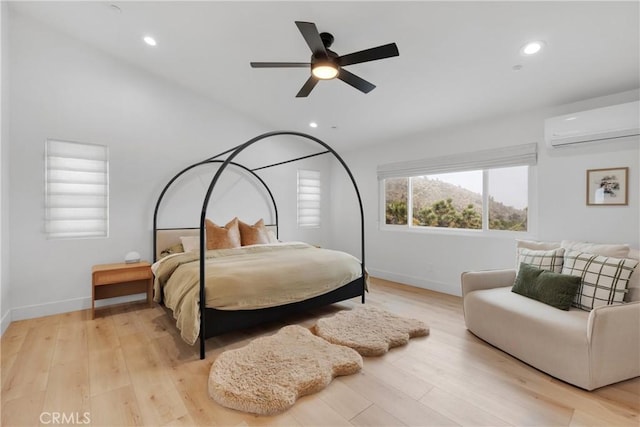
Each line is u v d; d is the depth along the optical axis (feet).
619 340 6.24
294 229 17.74
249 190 15.90
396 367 7.23
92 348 8.21
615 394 6.12
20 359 7.55
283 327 9.48
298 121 15.38
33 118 10.32
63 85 10.84
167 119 13.19
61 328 9.53
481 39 7.86
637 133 8.34
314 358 7.25
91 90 11.37
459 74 9.48
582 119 9.08
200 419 5.48
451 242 13.28
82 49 11.18
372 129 14.83
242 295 8.26
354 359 7.18
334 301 10.71
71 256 11.03
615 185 9.00
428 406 5.82
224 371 6.71
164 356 7.80
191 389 6.38
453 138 13.11
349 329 9.07
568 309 7.40
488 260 12.09
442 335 9.02
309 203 18.37
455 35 7.89
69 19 10.07
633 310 6.40
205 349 8.24
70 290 11.02
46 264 10.59
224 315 8.11
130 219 12.28
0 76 8.85
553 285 7.73
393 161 15.70
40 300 10.50
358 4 7.43
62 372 6.97
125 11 9.20
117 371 7.05
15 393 6.15
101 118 11.60
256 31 9.19
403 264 15.28
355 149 17.78
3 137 9.27
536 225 10.80
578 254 8.04
